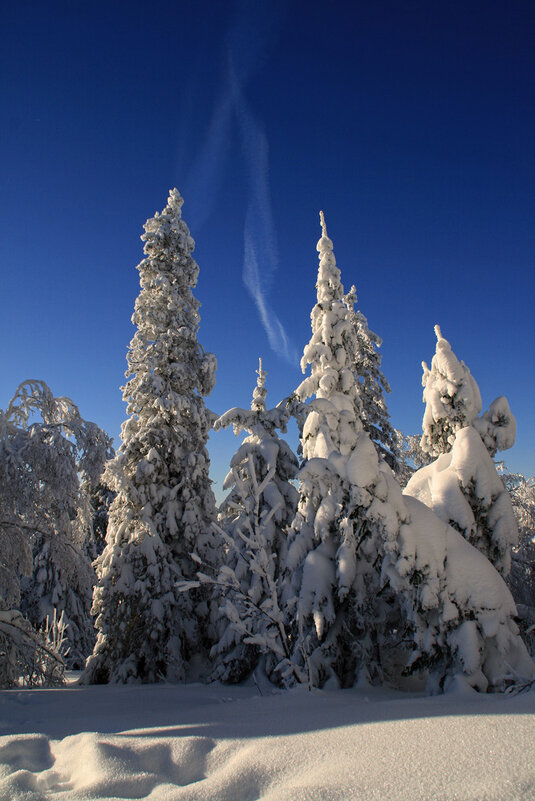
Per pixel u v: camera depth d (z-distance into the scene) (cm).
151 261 1886
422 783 274
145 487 1664
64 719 656
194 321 1917
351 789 278
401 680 958
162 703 858
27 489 1334
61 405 1598
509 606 639
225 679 1264
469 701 484
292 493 1387
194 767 370
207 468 1781
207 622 1603
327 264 1498
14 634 1164
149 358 1823
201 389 1877
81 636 2298
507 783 260
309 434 1202
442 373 941
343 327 1397
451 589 633
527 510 2253
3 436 1376
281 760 343
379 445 2012
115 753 393
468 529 777
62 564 1516
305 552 1034
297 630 970
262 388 1518
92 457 1458
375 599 977
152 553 1551
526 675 606
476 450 820
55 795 338
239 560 1305
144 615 1491
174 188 2034
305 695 656
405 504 691
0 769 407
